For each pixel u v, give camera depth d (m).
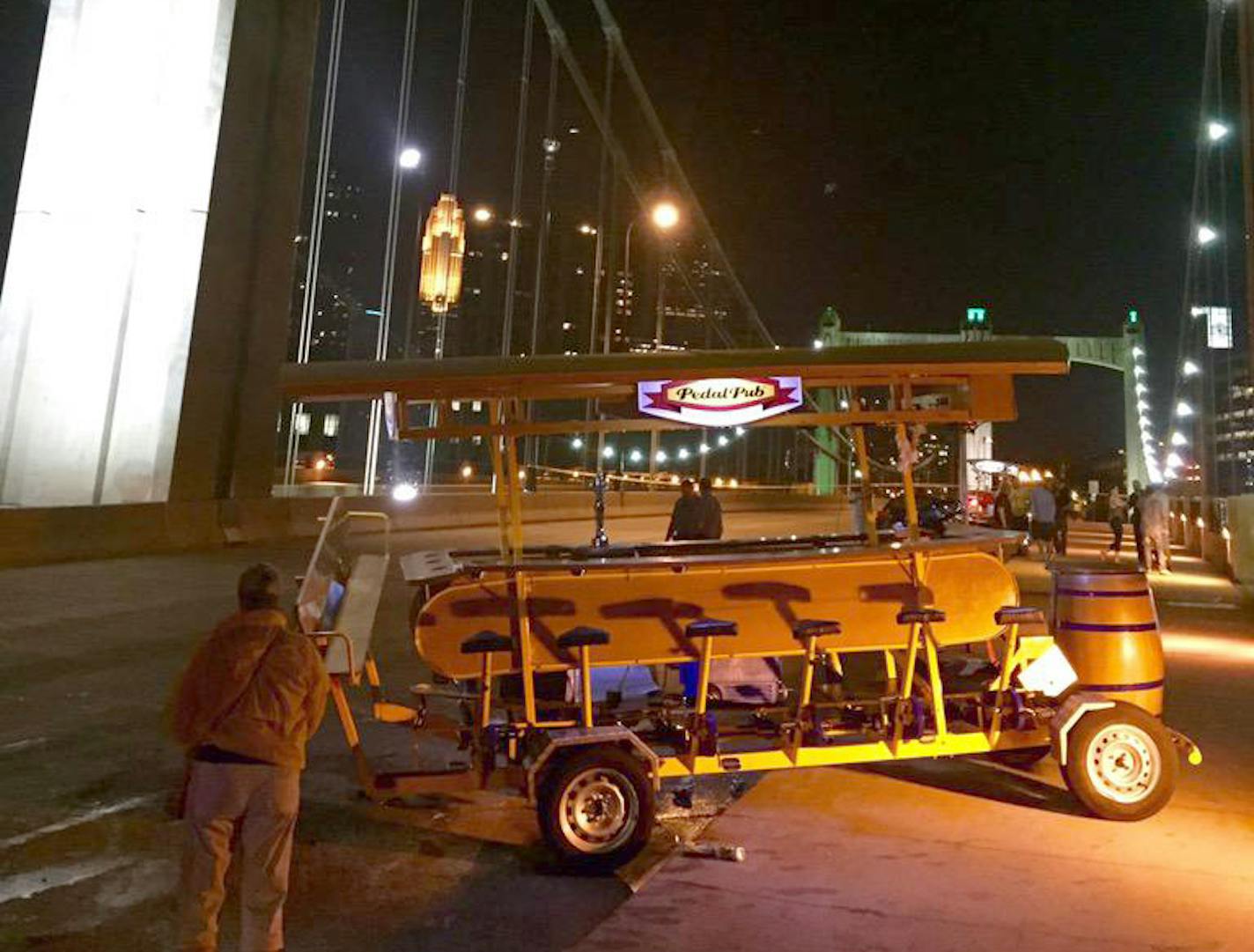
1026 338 5.22
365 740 6.70
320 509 22.78
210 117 19.64
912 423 5.40
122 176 19.59
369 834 5.01
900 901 4.18
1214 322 28.19
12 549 14.77
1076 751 5.18
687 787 5.79
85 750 6.25
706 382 5.31
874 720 5.55
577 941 3.85
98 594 12.35
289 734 3.42
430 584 5.00
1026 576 17.55
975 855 4.71
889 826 5.11
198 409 19.39
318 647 4.59
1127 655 5.59
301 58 21.98
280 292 21.61
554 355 5.05
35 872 4.47
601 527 8.08
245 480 20.73
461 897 4.28
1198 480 31.98
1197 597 15.65
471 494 29.22
